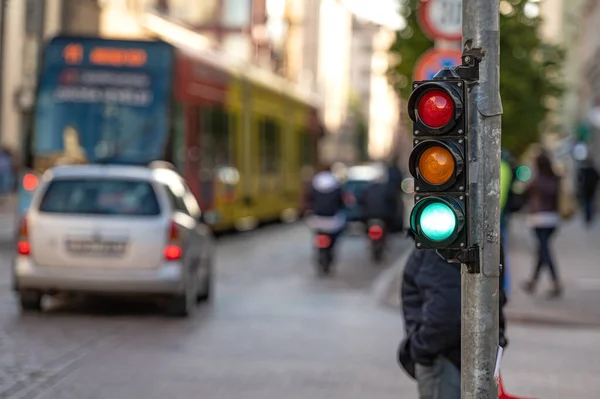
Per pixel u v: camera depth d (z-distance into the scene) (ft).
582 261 109.50
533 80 104.63
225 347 53.88
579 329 63.98
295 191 177.47
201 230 69.41
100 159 102.83
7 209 173.17
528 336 60.59
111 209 62.75
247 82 142.72
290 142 173.58
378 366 49.47
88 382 44.04
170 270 62.13
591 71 238.48
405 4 91.91
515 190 81.46
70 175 64.03
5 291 74.23
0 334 55.72
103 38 107.55
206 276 71.46
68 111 106.22
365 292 82.38
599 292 80.38
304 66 529.45
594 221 197.26
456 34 62.80
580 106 266.98
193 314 66.33
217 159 125.39
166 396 41.73
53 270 62.08
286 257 113.39
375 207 110.32
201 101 118.01
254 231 159.33
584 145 220.23
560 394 44.24
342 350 53.88
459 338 26.16
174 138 107.14
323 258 95.14
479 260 23.66
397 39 92.22
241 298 75.92
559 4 299.99
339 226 95.50
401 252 127.24
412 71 90.84
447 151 23.06
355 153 514.68
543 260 77.92
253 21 367.66
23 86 191.31
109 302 70.79
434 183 23.18
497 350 24.00
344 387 44.37
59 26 200.64
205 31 362.94
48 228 62.23
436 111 23.24
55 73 106.93
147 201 63.16
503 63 93.76
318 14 531.91
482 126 23.82
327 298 77.66
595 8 231.50
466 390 24.00
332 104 575.38
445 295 26.05
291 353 52.60
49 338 55.01
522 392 44.37
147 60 107.34
